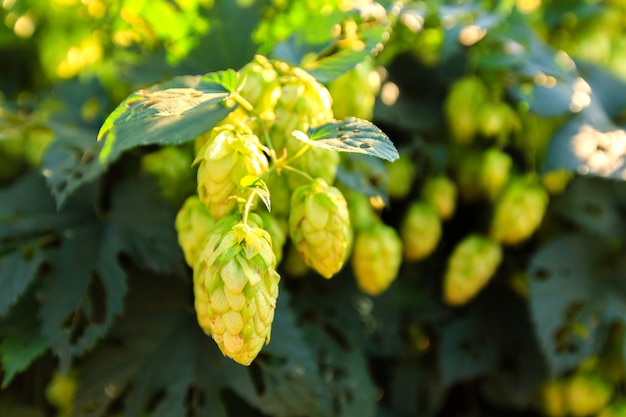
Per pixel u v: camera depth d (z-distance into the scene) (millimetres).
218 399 399
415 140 454
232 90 332
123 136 347
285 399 398
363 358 443
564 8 523
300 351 398
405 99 470
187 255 354
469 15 458
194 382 399
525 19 469
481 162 457
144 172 412
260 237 313
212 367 402
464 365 467
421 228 445
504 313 478
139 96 315
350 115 399
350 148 317
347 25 396
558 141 438
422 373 494
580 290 452
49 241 402
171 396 397
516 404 480
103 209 416
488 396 490
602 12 517
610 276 461
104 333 379
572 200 459
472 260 446
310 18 393
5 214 407
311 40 387
